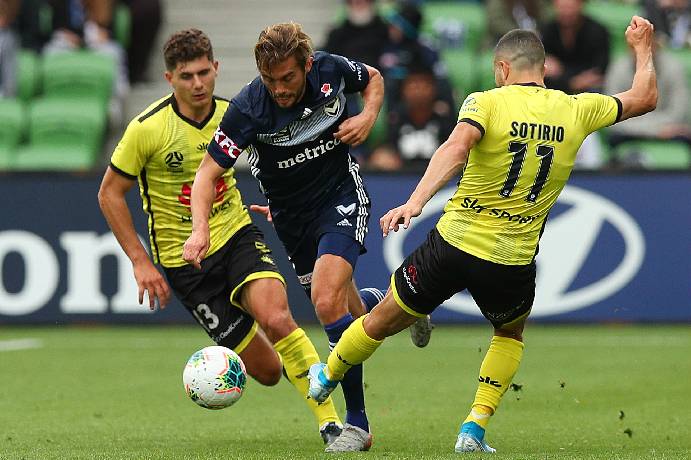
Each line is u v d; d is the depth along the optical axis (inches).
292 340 853.8
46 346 1596.9
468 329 1781.5
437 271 769.6
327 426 844.6
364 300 911.7
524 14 2279.8
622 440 882.1
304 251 871.1
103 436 917.2
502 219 763.4
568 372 1333.7
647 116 2085.4
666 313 1760.6
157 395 1181.7
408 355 1514.5
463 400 1139.3
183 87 890.1
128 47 2401.6
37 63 2308.1
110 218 900.0
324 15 2529.5
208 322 933.8
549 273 1766.7
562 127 767.1
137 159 904.3
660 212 1755.7
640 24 813.9
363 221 850.1
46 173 1756.9
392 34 2066.9
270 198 863.7
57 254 1764.3
